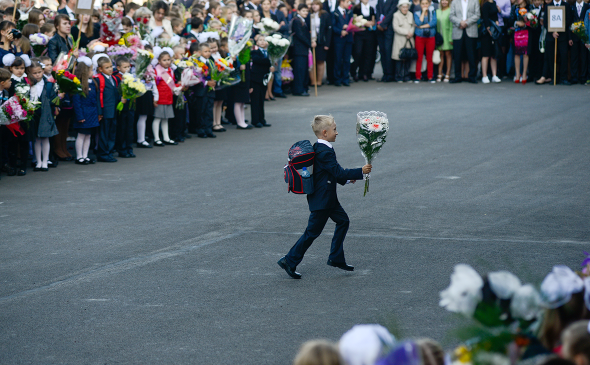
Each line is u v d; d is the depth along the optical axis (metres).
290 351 7.86
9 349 8.02
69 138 22.91
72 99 19.17
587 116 23.89
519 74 33.41
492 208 13.87
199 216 13.88
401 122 24.25
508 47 34.19
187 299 9.54
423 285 9.86
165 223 13.40
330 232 12.79
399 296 9.47
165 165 18.97
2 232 12.88
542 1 32.34
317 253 11.64
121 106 19.22
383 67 35.62
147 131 22.66
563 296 4.91
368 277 10.30
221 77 22.98
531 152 19.00
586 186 15.31
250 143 21.97
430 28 34.12
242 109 24.75
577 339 4.47
